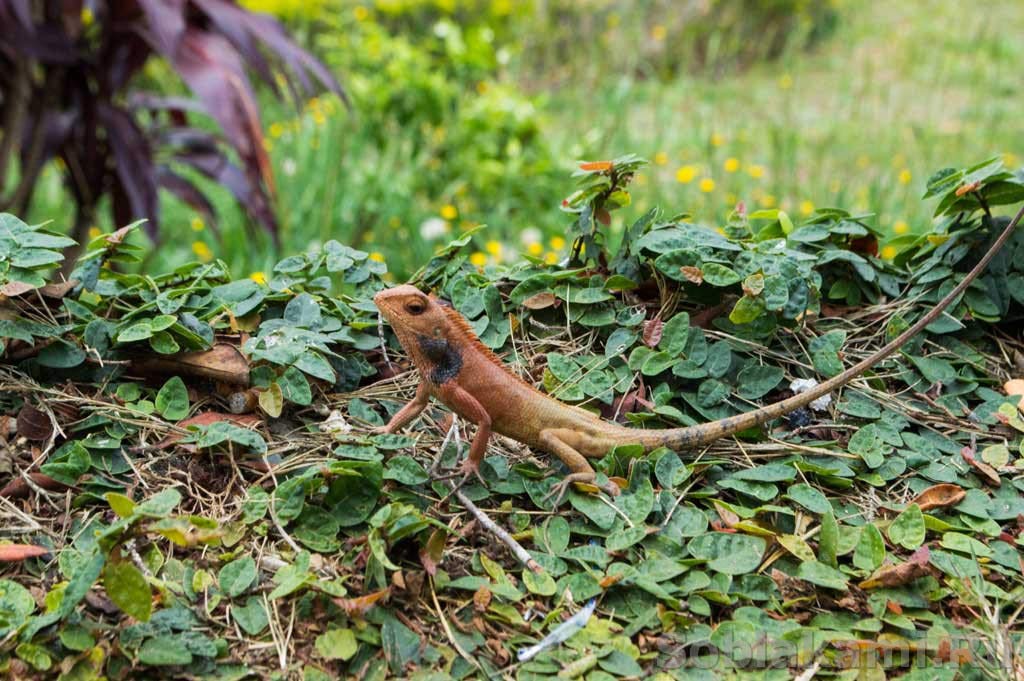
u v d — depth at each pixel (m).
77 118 1.10
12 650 0.71
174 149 1.13
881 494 0.80
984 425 0.83
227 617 0.73
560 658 0.72
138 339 0.80
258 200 1.09
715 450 0.81
